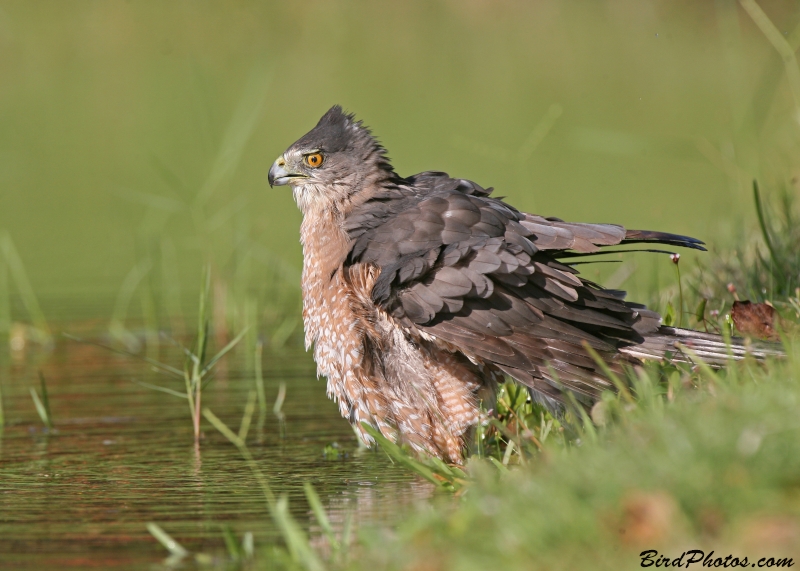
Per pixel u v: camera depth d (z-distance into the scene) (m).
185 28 32.94
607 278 15.44
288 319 16.19
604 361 8.45
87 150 26.47
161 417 11.28
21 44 32.12
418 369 9.00
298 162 9.88
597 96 28.05
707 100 26.59
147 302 17.33
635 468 5.68
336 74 30.20
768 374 7.20
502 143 25.09
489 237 8.74
